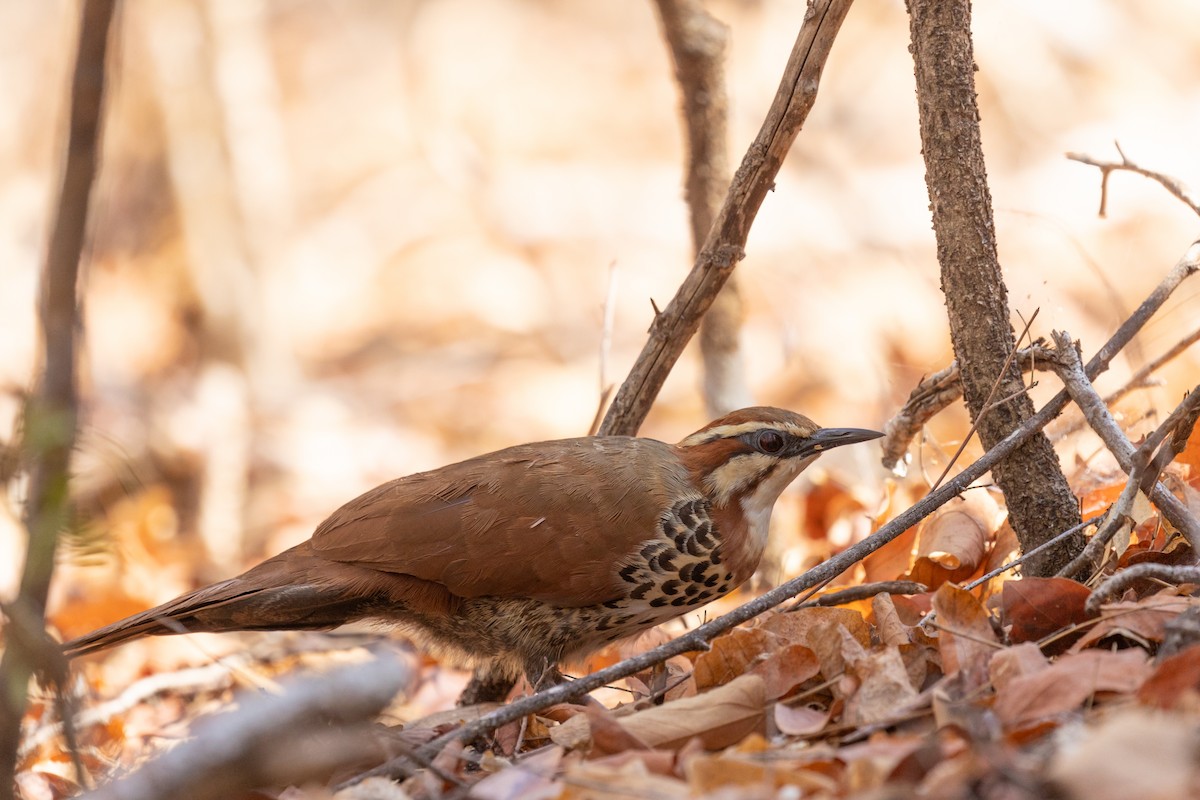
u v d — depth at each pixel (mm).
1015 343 8062
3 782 6387
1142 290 18016
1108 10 26922
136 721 10812
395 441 21688
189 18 22219
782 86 8438
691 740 6840
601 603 8977
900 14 28328
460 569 8766
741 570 9289
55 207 7281
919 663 7434
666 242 26922
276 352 22875
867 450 13648
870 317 20766
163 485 19938
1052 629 7301
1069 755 5492
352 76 32719
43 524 6422
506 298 26266
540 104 31781
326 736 6250
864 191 25344
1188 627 6398
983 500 9508
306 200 29656
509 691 10141
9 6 26438
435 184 29500
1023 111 25781
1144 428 10148
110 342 23719
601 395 10297
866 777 5848
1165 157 23781
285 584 8852
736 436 9227
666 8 11367
